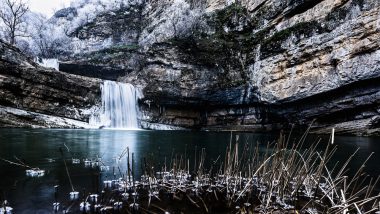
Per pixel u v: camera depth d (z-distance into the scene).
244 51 44.75
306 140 27.09
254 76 41.69
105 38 81.38
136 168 11.79
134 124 45.16
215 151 18.16
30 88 35.59
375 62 30.61
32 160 13.18
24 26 79.56
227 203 7.99
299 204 7.93
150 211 7.14
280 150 8.88
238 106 44.09
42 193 8.23
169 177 10.26
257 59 41.84
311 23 36.34
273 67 39.25
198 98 44.00
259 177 9.68
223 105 44.81
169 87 44.38
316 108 36.34
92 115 40.50
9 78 33.91
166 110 45.91
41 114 35.97
